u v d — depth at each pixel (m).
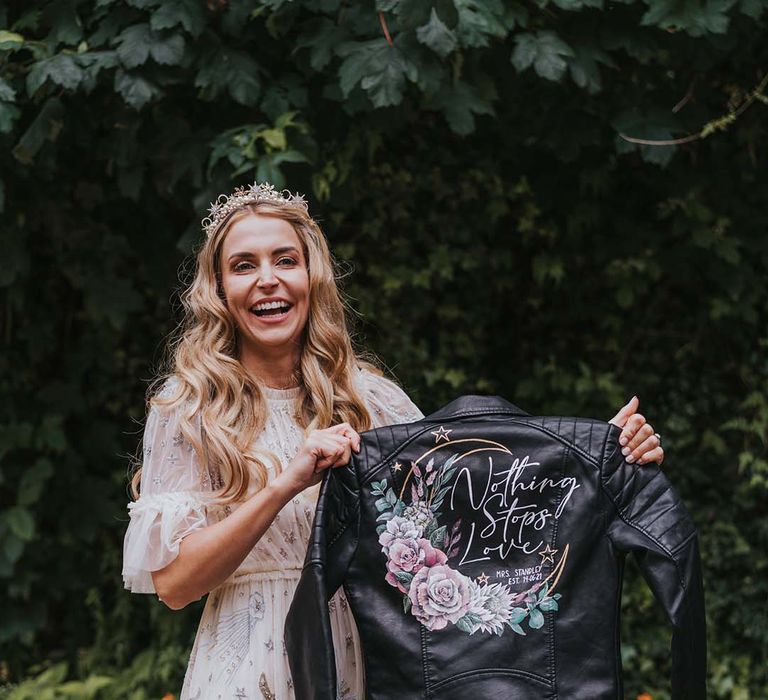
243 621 2.29
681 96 3.66
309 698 2.04
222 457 2.27
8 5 3.36
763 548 4.45
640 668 4.43
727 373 4.52
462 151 4.35
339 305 2.53
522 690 2.12
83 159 3.97
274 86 3.37
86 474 4.60
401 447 2.26
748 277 4.29
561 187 4.25
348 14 3.21
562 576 2.19
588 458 2.24
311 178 3.43
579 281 4.54
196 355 2.38
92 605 4.66
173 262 4.28
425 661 2.16
